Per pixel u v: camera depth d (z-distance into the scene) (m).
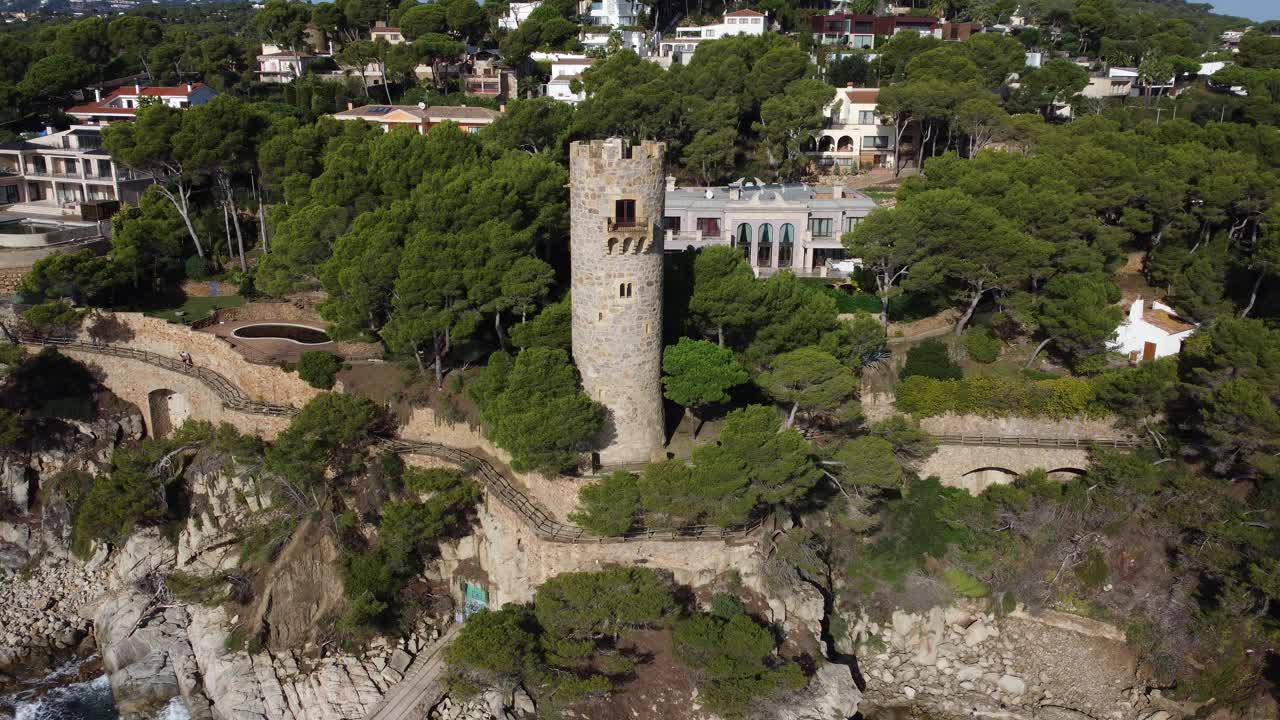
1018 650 63.56
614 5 194.62
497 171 74.50
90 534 68.81
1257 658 59.59
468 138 82.44
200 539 70.25
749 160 120.25
